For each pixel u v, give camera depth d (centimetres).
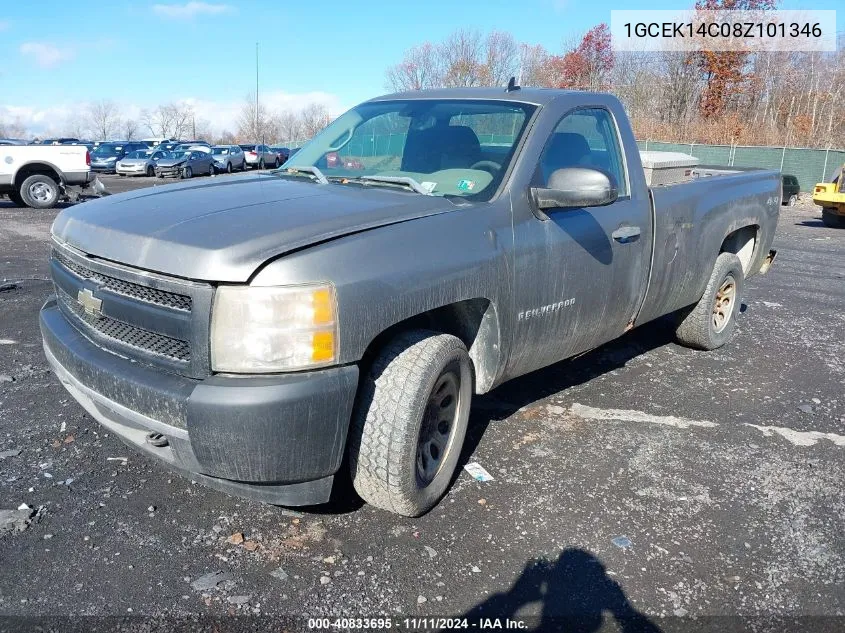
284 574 274
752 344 610
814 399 480
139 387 257
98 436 379
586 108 398
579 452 386
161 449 277
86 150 1602
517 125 362
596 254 377
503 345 332
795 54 3750
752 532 316
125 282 269
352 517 313
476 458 373
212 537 295
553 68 4175
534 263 338
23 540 288
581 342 398
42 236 1105
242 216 276
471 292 305
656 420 434
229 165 3416
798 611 265
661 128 3678
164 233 263
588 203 336
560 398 462
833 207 1570
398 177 345
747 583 280
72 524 300
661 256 442
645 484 354
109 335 283
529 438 400
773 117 3759
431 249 288
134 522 303
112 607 252
